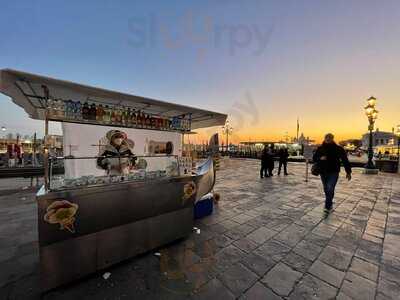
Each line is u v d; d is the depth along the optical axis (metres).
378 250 2.74
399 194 5.95
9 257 2.53
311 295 1.91
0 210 4.31
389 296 1.89
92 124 2.79
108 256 2.29
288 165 15.74
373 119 10.67
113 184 2.35
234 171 11.68
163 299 1.85
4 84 1.95
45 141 2.13
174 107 3.13
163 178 2.87
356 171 11.81
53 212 1.91
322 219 3.90
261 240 3.03
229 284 2.06
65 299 1.85
